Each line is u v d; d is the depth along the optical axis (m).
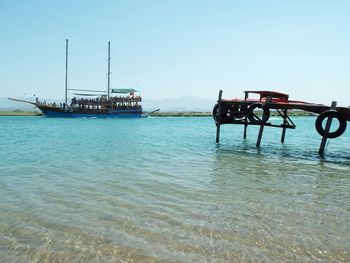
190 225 8.33
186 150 25.27
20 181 13.27
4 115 122.75
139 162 18.72
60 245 7.07
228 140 35.19
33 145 27.73
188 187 12.48
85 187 12.27
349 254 6.83
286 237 7.66
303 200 10.91
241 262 6.43
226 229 8.09
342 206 10.23
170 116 141.38
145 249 6.93
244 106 28.92
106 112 96.44
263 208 9.89
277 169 17.28
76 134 41.22
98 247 6.99
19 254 6.63
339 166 18.77
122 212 9.28
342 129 22.95
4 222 8.34
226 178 14.41
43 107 96.94
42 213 9.12
